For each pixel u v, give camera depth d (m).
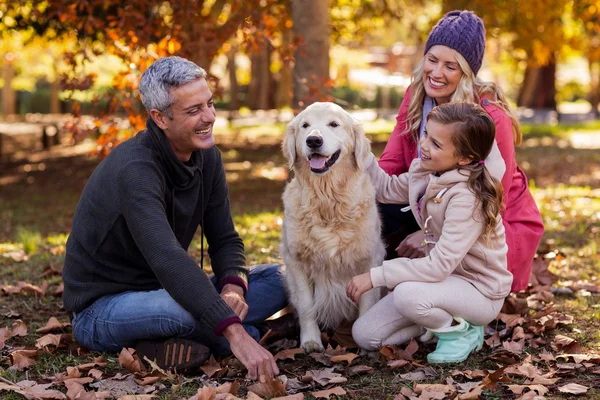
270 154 14.84
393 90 36.28
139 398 2.66
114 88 5.94
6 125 25.88
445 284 3.05
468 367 3.03
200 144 3.05
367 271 3.46
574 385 2.72
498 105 3.67
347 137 3.42
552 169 10.97
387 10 12.88
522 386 2.71
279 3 8.55
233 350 2.77
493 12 10.57
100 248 3.14
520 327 3.42
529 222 3.62
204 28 6.07
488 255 3.08
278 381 2.70
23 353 3.13
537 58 15.38
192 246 5.79
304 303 3.45
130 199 2.94
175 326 2.94
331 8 11.66
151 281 3.23
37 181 12.09
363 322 3.19
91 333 3.18
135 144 3.07
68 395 2.66
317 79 6.20
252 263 5.01
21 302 4.20
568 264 4.89
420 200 3.29
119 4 7.48
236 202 8.73
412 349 3.16
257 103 29.94
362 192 3.40
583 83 41.81
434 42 3.63
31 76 35.75
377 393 2.79
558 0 11.78
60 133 20.61
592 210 6.93
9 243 6.21
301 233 3.42
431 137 3.03
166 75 2.92
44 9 8.41
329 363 3.11
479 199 2.98
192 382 2.89
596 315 3.68
